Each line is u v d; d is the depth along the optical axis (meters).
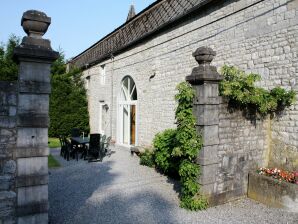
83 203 5.49
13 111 3.78
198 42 8.19
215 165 5.24
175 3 9.54
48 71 3.90
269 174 5.62
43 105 3.90
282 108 5.93
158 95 10.00
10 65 14.53
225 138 5.43
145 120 10.77
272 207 5.25
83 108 16.52
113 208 5.25
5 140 3.74
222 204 5.39
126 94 12.71
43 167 3.94
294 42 5.67
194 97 5.23
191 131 5.14
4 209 3.75
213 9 7.65
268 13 6.19
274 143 6.07
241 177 5.70
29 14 3.74
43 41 3.83
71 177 7.39
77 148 10.05
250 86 5.50
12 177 3.80
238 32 6.92
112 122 13.65
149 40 10.49
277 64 6.00
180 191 6.27
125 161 9.52
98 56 14.82
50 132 15.38
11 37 15.66
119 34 13.48
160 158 7.48
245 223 4.61
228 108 5.46
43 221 3.95
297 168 5.61
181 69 8.86
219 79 5.12
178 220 4.73
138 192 6.21
